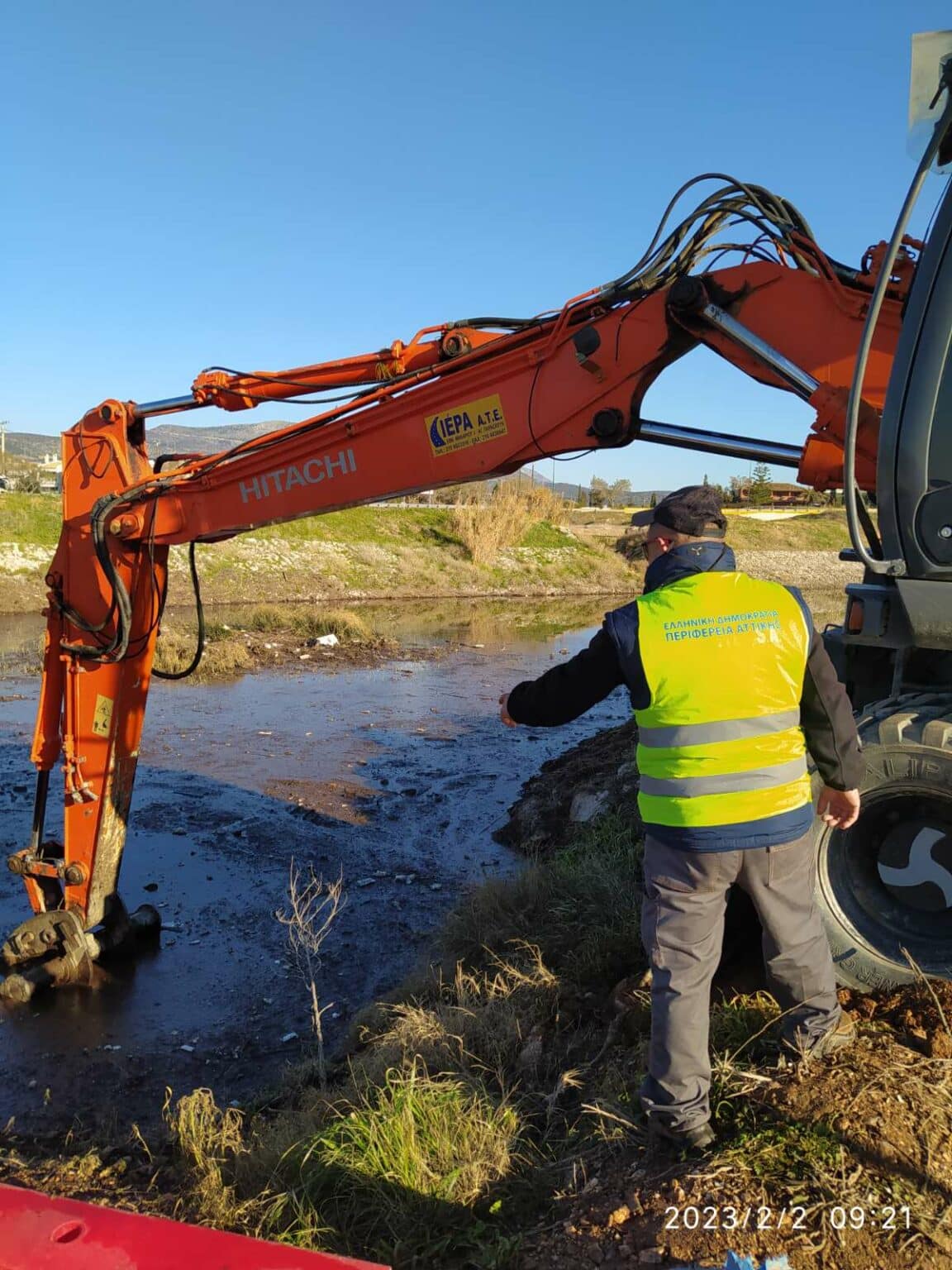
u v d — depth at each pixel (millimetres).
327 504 5230
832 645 4109
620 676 2840
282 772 9703
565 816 7859
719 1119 2900
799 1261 2295
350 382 5230
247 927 6230
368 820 8344
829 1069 2947
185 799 8758
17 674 14703
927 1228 2352
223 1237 1699
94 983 5504
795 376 4016
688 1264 2332
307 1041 4875
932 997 3234
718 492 3076
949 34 2965
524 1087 3754
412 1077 3383
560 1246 2533
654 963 2836
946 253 3344
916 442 3375
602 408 4594
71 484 5566
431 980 5004
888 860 3545
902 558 3441
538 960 4645
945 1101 2762
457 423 4898
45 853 5871
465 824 8312
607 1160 2941
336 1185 3055
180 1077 4562
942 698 3602
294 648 17781
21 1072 4602
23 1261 1635
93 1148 3885
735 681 2734
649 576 2953
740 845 2738
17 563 24500
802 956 2930
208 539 5547
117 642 5391
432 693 14078
